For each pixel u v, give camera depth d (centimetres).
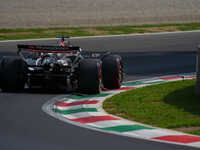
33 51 4091
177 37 11462
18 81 4097
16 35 11375
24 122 2970
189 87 4328
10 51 8275
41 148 2338
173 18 18250
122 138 2572
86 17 17438
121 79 4591
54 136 2595
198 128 2872
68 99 3925
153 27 14538
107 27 14162
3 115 3191
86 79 4006
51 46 4044
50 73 4038
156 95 3950
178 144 2462
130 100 3772
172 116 3172
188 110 3353
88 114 3278
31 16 17050
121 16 18162
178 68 6244
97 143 2452
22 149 2316
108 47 9169
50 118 3114
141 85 4712
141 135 2669
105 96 4056
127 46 9375
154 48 9038
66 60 4175
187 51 8512
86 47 9119
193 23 16088
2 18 16212
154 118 3141
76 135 2627
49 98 3938
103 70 4347
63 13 18162
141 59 7238
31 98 3906
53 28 13500
